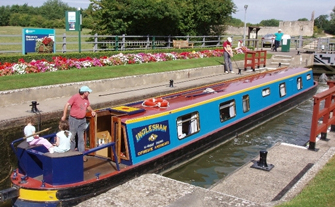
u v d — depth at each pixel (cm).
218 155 1148
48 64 1555
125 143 852
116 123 855
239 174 800
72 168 723
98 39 2644
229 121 1278
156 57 2130
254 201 679
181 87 1697
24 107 1187
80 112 827
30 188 707
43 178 728
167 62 2103
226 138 1249
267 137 1351
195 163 1074
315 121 933
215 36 3256
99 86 1511
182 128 1055
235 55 2716
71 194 717
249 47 3353
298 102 1875
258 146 1245
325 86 2481
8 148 1020
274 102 1628
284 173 804
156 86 1702
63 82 1404
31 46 1864
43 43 1878
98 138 915
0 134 992
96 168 821
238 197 693
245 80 1636
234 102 1315
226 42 2208
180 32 3161
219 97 1230
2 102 1180
